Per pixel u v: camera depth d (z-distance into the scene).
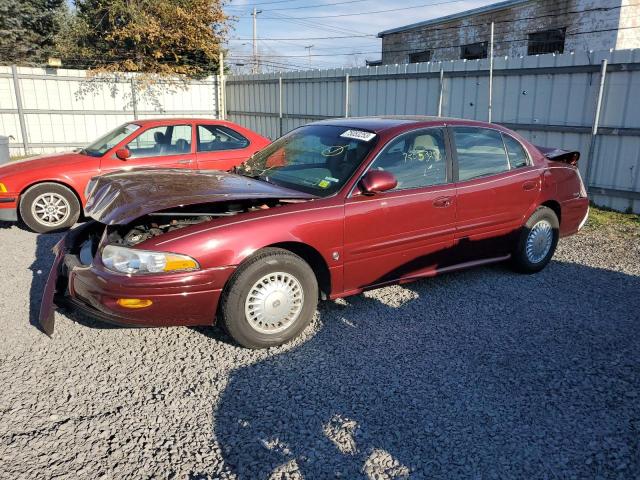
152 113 17.89
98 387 3.28
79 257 3.96
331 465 2.62
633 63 8.02
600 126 8.55
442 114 10.76
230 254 3.54
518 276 5.41
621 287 5.13
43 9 25.08
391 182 4.04
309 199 3.96
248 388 3.29
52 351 3.72
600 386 3.35
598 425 2.96
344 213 4.00
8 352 3.69
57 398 3.15
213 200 3.60
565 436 2.87
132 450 2.71
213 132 7.86
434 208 4.49
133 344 3.85
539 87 9.19
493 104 9.88
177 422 2.94
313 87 14.12
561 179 5.50
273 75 15.64
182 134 7.64
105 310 3.42
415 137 4.54
